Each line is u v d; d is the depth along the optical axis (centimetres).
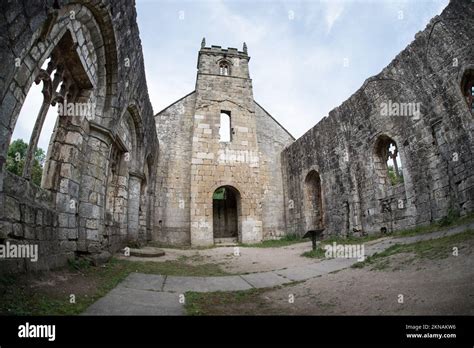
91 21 657
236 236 2047
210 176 1839
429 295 390
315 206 1772
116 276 621
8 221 424
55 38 531
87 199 727
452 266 485
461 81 888
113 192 1039
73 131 687
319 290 532
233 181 1866
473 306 326
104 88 793
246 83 2111
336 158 1501
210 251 1324
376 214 1237
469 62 860
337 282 571
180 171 1877
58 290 447
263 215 1961
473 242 577
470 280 400
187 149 1928
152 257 995
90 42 694
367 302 418
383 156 1277
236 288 595
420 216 1028
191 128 1975
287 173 2008
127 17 779
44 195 583
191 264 905
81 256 691
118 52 764
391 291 445
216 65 2114
